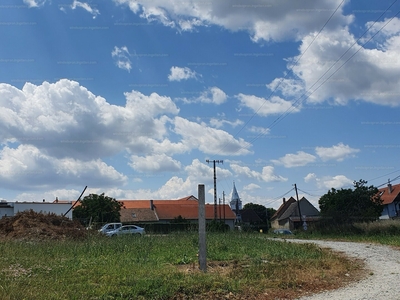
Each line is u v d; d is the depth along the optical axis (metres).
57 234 25.72
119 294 9.20
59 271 11.44
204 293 9.82
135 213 70.38
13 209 44.97
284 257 15.71
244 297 9.88
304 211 75.88
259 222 86.62
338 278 12.49
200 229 13.02
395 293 10.12
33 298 8.31
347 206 44.41
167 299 9.37
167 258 14.98
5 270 11.23
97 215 55.84
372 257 17.64
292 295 10.28
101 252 15.77
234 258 15.52
